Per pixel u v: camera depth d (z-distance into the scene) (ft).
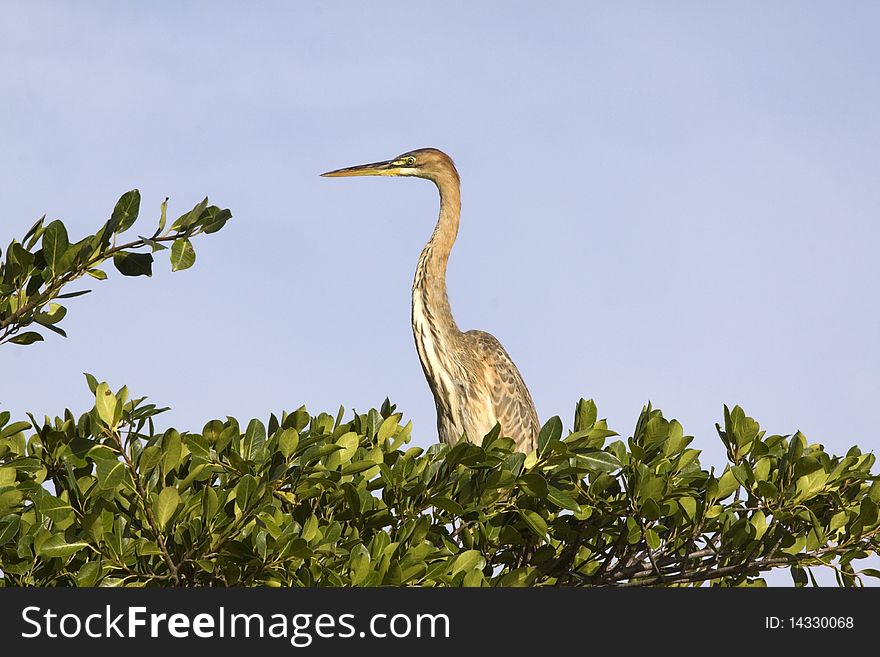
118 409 43.21
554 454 51.98
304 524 48.26
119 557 43.65
